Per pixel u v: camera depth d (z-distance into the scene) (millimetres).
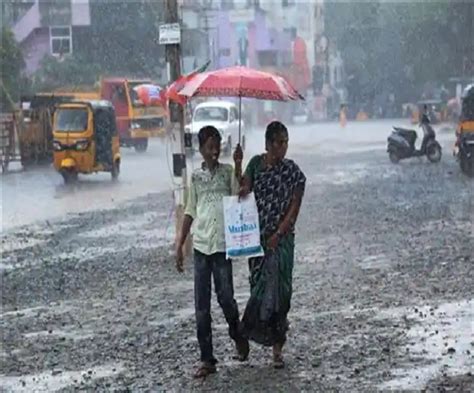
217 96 12445
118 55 79812
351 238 23891
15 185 42812
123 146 65188
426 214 28406
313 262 20391
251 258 11422
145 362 12578
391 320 14273
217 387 11070
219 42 98375
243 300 16312
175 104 20531
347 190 36375
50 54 81812
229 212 11172
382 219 27422
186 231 11703
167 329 14562
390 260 20312
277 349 11703
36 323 15633
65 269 21078
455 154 48938
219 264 11375
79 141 42438
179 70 20500
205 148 11453
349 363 11883
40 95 57094
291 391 10750
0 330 15172
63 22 80750
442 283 17297
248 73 11570
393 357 12078
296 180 11273
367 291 16828
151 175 46656
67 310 16672
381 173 43906
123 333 14469
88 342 14008
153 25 79250
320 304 15805
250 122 83625
